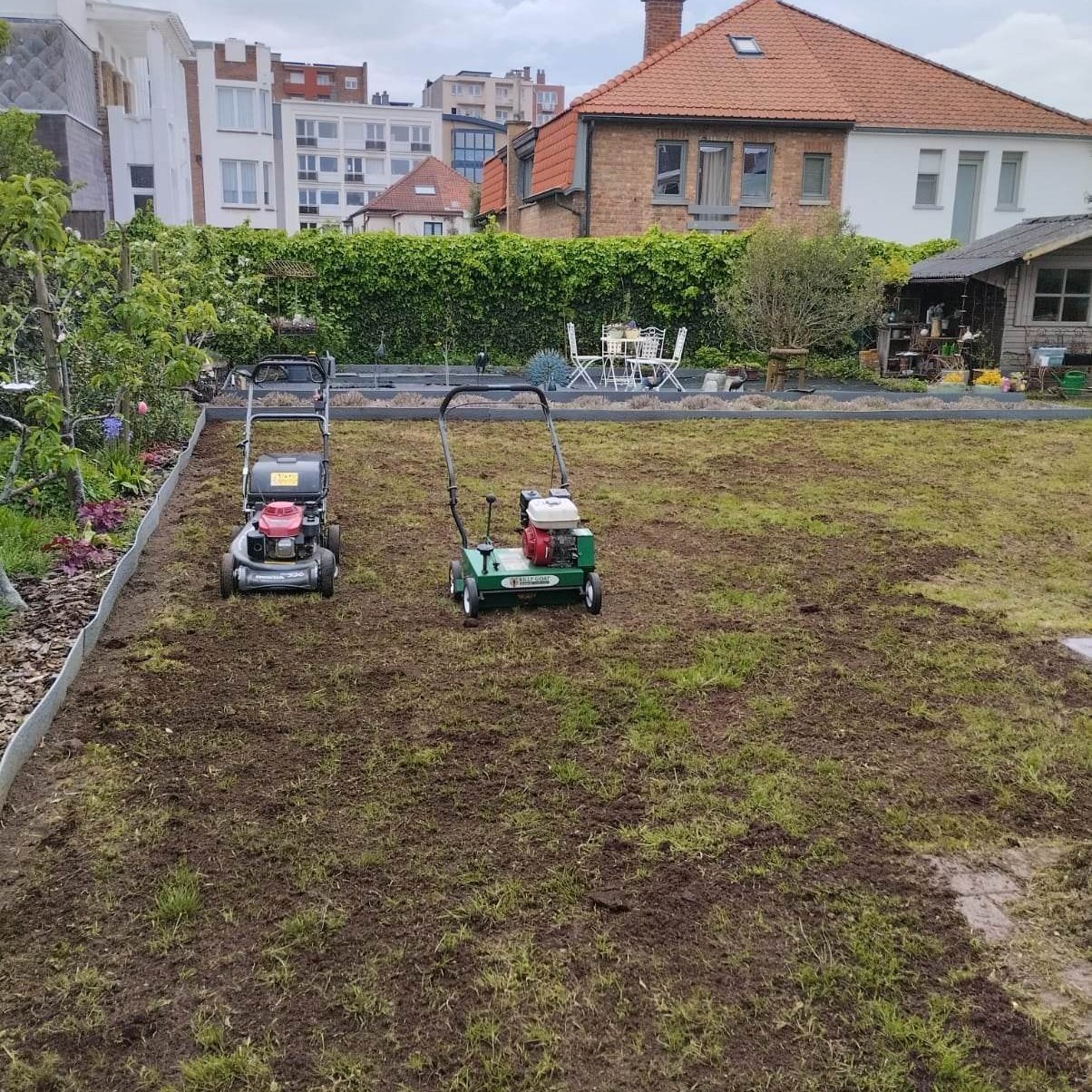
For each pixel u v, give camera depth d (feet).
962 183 80.89
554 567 20.56
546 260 63.05
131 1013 9.77
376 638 19.13
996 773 14.47
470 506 28.78
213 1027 9.59
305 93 265.13
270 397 45.47
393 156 236.22
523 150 86.22
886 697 16.89
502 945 10.75
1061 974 10.45
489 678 17.39
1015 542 26.20
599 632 19.58
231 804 13.38
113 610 20.07
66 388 24.82
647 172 72.18
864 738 15.44
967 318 64.08
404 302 62.64
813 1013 9.85
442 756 14.70
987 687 17.34
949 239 70.95
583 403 47.11
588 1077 9.12
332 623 19.80
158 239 50.01
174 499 28.96
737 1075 9.14
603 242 63.62
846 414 44.47
